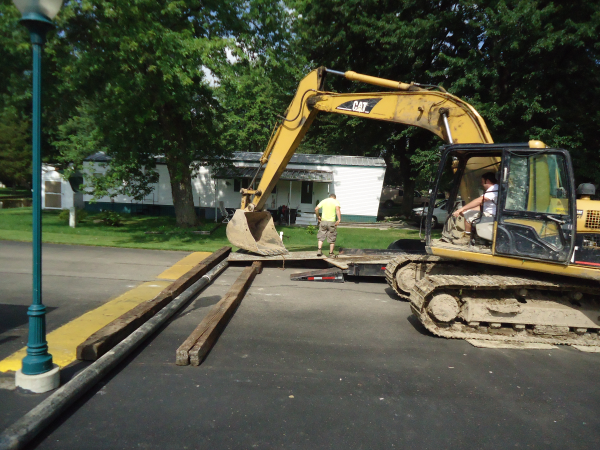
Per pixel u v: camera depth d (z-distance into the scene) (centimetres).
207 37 1313
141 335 498
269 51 1338
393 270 731
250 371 444
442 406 387
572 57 1353
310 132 2748
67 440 316
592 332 593
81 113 2061
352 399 393
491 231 597
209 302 693
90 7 1066
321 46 2067
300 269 998
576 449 328
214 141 1675
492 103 1427
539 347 552
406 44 1712
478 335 568
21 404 353
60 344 484
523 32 1316
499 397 410
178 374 432
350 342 540
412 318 655
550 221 546
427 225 632
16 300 657
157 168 2272
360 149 2912
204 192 2300
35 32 345
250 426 342
